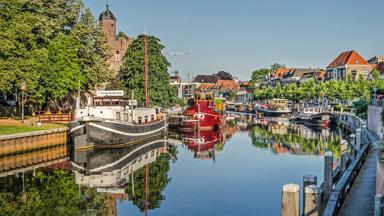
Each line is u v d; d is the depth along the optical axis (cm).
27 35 4850
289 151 4450
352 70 11669
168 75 7806
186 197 2434
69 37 5778
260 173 3162
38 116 5419
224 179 2939
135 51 7544
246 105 14350
